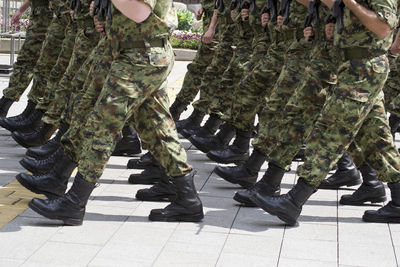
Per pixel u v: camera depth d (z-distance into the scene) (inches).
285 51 245.4
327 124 203.6
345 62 199.0
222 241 194.7
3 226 199.2
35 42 322.3
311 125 218.7
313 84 213.5
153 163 250.5
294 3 227.3
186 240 194.4
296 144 219.3
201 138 295.9
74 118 216.2
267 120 240.7
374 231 208.7
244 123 274.8
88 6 250.2
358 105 199.3
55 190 216.4
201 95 334.0
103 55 211.3
